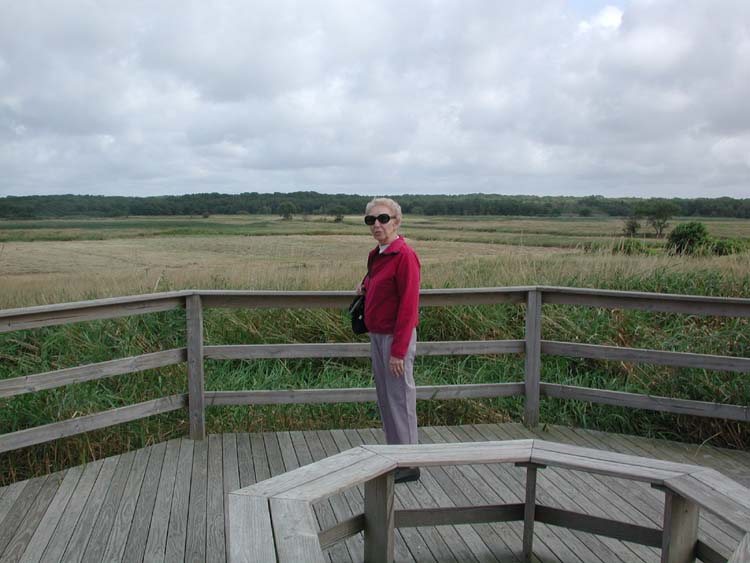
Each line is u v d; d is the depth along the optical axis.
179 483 3.55
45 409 4.39
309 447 4.14
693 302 4.07
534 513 2.70
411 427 3.45
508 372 5.65
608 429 4.73
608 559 2.76
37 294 8.20
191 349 4.16
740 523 1.92
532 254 8.41
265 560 1.70
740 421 4.42
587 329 6.07
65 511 3.20
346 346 4.32
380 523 2.45
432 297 4.39
